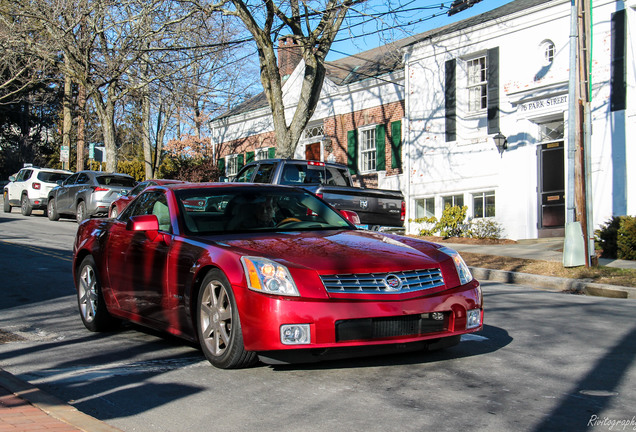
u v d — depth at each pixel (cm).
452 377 471
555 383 455
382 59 2547
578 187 1162
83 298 703
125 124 4334
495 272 1194
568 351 553
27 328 701
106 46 2650
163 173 3638
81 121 3400
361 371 489
